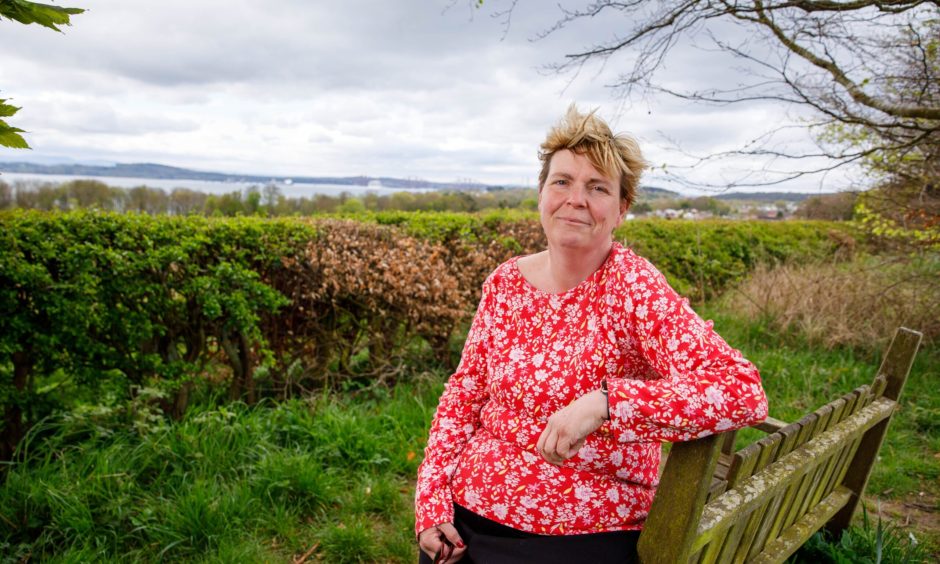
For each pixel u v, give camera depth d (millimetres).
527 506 1476
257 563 2588
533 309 1578
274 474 3121
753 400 1222
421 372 5133
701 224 10984
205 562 2568
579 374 1443
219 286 3918
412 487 3346
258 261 4340
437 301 4984
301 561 2686
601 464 1442
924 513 3328
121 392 3641
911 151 5516
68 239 3348
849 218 11961
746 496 1603
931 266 6512
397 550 2773
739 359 1272
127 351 3654
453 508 1629
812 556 2564
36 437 3336
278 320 4512
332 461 3477
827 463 2205
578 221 1458
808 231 13938
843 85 4363
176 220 3914
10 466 2920
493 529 1539
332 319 4770
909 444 4184
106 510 2762
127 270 3477
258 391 4473
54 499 2717
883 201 6516
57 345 3385
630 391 1271
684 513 1299
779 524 2066
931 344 5859
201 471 3100
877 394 2436
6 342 3156
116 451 3119
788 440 1839
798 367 5535
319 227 4898
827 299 6516
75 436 3369
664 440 1262
